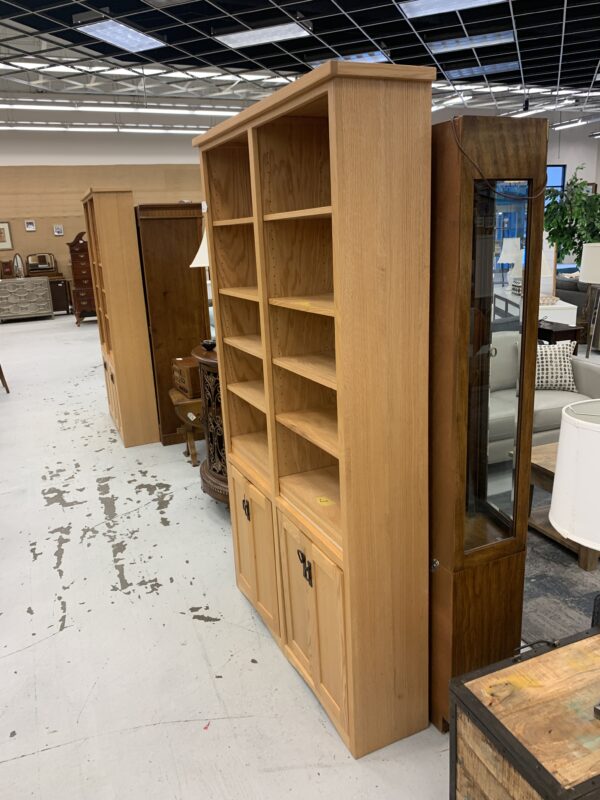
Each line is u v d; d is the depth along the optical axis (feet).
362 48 23.20
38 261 39.81
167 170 41.06
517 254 5.25
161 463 14.42
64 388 22.02
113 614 8.57
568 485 3.94
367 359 5.01
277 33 20.67
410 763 5.90
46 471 14.11
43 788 5.84
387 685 5.91
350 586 5.44
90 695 7.02
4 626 8.38
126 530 11.10
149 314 14.90
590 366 12.92
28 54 21.40
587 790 3.31
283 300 5.97
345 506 5.24
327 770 5.86
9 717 6.75
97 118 36.60
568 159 44.78
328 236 6.48
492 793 3.89
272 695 6.91
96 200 13.98
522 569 6.07
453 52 24.22
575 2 18.57
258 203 6.02
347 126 4.46
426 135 4.76
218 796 5.66
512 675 4.25
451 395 5.27
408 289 5.03
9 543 10.74
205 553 10.19
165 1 17.19
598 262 15.94
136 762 6.09
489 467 5.68
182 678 7.25
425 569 5.80
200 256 10.34
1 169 37.78
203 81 29.58
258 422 8.56
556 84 31.45
